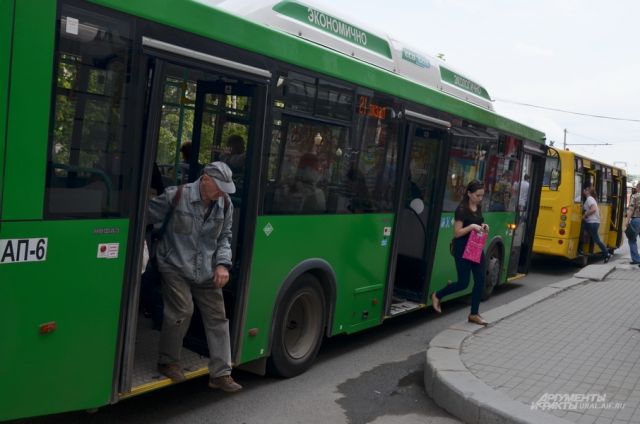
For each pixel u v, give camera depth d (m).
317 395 5.81
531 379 5.75
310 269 6.15
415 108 7.72
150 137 4.31
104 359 4.24
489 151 10.02
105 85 4.06
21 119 3.63
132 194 4.27
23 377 3.82
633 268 15.01
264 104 5.30
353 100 6.53
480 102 10.48
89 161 4.01
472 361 6.27
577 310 9.18
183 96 6.61
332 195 6.38
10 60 3.56
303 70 5.78
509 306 9.08
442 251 8.85
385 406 5.62
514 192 11.41
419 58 8.48
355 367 6.77
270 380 6.15
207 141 5.80
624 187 20.53
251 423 5.07
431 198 8.55
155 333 5.84
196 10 4.64
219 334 5.02
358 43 7.05
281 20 5.94
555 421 4.74
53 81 3.75
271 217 5.58
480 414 5.08
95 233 4.08
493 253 11.02
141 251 4.36
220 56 4.88
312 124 5.97
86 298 4.07
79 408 4.14
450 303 10.57
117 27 4.10
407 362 7.05
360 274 7.02
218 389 5.79
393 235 7.59
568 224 15.01
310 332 6.40
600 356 6.61
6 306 3.68
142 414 5.12
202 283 4.86
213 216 4.82
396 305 8.30
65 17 3.80
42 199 3.77
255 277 5.48
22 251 3.72
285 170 5.70
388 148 7.25
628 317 8.76
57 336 3.95
